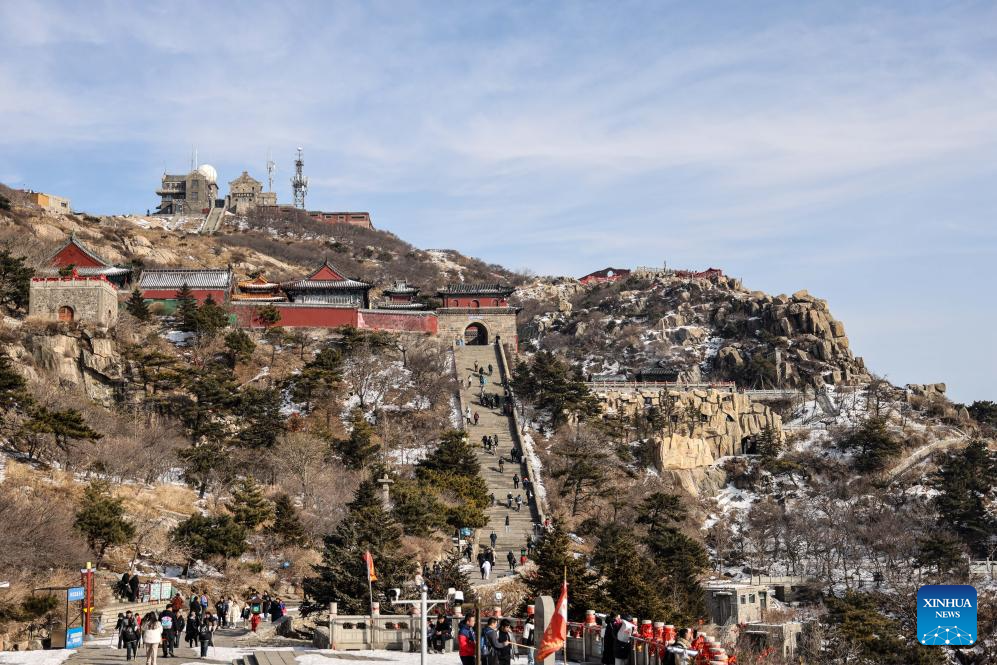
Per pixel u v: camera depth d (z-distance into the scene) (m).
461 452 141.25
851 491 173.62
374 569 80.44
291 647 65.38
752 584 133.50
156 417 140.75
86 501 97.50
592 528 135.00
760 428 193.38
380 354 178.50
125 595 86.00
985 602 125.38
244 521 108.38
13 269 158.62
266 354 173.00
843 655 113.12
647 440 177.12
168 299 189.38
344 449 142.38
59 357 140.50
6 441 114.06
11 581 81.44
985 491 173.62
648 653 46.88
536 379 173.38
